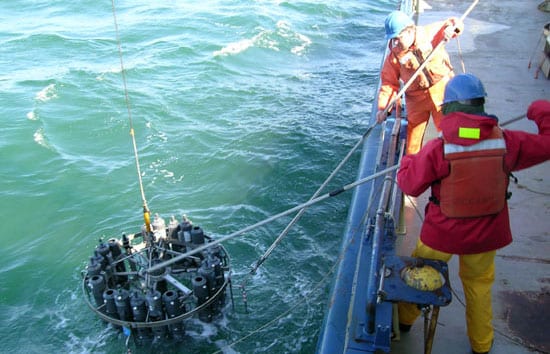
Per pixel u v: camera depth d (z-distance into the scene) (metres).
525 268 4.70
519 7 12.83
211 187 11.34
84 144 13.63
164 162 12.43
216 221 10.06
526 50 10.05
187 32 23.50
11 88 17.34
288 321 7.52
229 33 23.23
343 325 4.45
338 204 10.44
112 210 10.73
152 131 14.03
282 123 14.22
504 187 2.99
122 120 14.75
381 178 5.20
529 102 7.86
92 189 11.49
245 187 11.23
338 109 15.16
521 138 2.93
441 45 4.48
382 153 5.47
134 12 27.25
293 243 9.30
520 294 4.42
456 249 3.13
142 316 6.56
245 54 20.48
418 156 3.04
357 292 4.06
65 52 21.48
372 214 4.93
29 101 16.23
